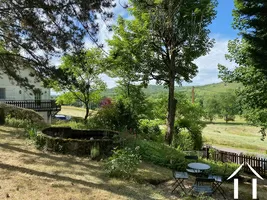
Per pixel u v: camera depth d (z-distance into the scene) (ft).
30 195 19.42
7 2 28.45
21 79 36.47
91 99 64.34
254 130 162.20
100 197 20.88
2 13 30.07
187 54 54.75
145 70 57.88
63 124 53.36
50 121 86.99
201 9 49.70
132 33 54.54
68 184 22.97
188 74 59.98
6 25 32.53
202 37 51.62
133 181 26.71
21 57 35.55
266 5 39.70
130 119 55.42
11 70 36.60
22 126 48.32
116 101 59.36
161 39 55.21
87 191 21.84
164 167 34.73
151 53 57.06
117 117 54.19
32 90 37.22
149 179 27.66
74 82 35.60
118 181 25.93
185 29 52.42
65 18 29.78
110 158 29.84
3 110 50.08
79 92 62.13
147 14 51.37
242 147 103.65
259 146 103.24
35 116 55.47
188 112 68.85
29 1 27.76
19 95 88.74
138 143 39.11
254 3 41.60
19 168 25.64
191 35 50.65
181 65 58.90
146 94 66.85
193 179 31.17
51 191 20.75
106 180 25.75
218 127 175.73
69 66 53.21
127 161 28.53
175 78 61.00
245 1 43.19
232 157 53.01
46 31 29.99
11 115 52.60
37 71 34.40
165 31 52.29
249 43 43.62
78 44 31.27
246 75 48.32
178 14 51.93
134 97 62.39
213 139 115.14
